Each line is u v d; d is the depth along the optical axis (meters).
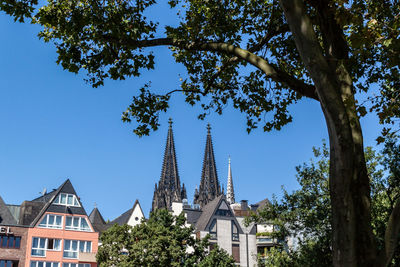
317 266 25.73
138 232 46.22
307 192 27.97
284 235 28.80
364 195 8.84
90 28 15.49
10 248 55.16
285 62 17.61
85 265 57.91
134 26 15.46
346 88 9.91
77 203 60.12
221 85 17.95
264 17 17.73
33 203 60.22
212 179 195.50
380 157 25.47
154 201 190.25
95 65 15.77
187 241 48.03
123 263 43.91
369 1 13.38
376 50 16.14
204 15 17.58
